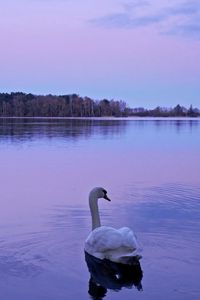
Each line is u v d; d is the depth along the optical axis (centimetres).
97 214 1056
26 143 3503
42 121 9125
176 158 2616
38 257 931
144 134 4775
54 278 823
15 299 738
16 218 1234
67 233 1095
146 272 859
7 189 1641
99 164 2320
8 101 13588
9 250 974
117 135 4556
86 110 13812
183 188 1681
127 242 884
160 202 1445
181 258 933
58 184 1744
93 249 921
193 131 5456
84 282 807
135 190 1642
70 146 3288
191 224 1181
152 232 1112
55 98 13675
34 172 2031
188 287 791
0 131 5081
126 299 741
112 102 14225
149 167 2238
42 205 1388
